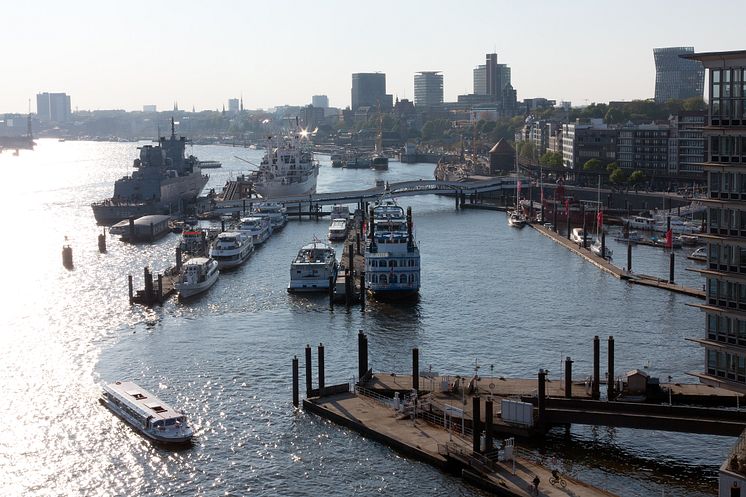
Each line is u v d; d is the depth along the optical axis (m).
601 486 131.62
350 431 152.50
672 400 160.25
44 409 164.88
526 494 124.75
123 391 164.38
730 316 131.12
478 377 168.75
